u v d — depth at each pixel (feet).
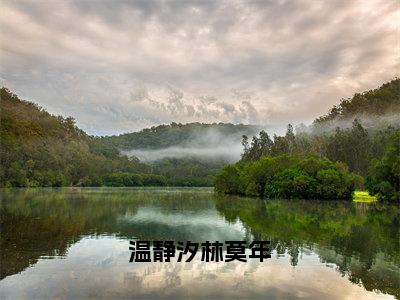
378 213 191.31
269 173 315.58
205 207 225.15
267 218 169.17
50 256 91.97
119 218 168.66
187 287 69.67
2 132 481.46
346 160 420.77
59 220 160.04
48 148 528.22
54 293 66.18
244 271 79.66
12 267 81.97
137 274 77.15
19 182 449.06
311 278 75.25
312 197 285.02
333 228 139.74
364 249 102.06
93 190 456.86
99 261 87.15
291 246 105.60
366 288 69.41
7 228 136.26
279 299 64.03
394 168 241.96
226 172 370.12
